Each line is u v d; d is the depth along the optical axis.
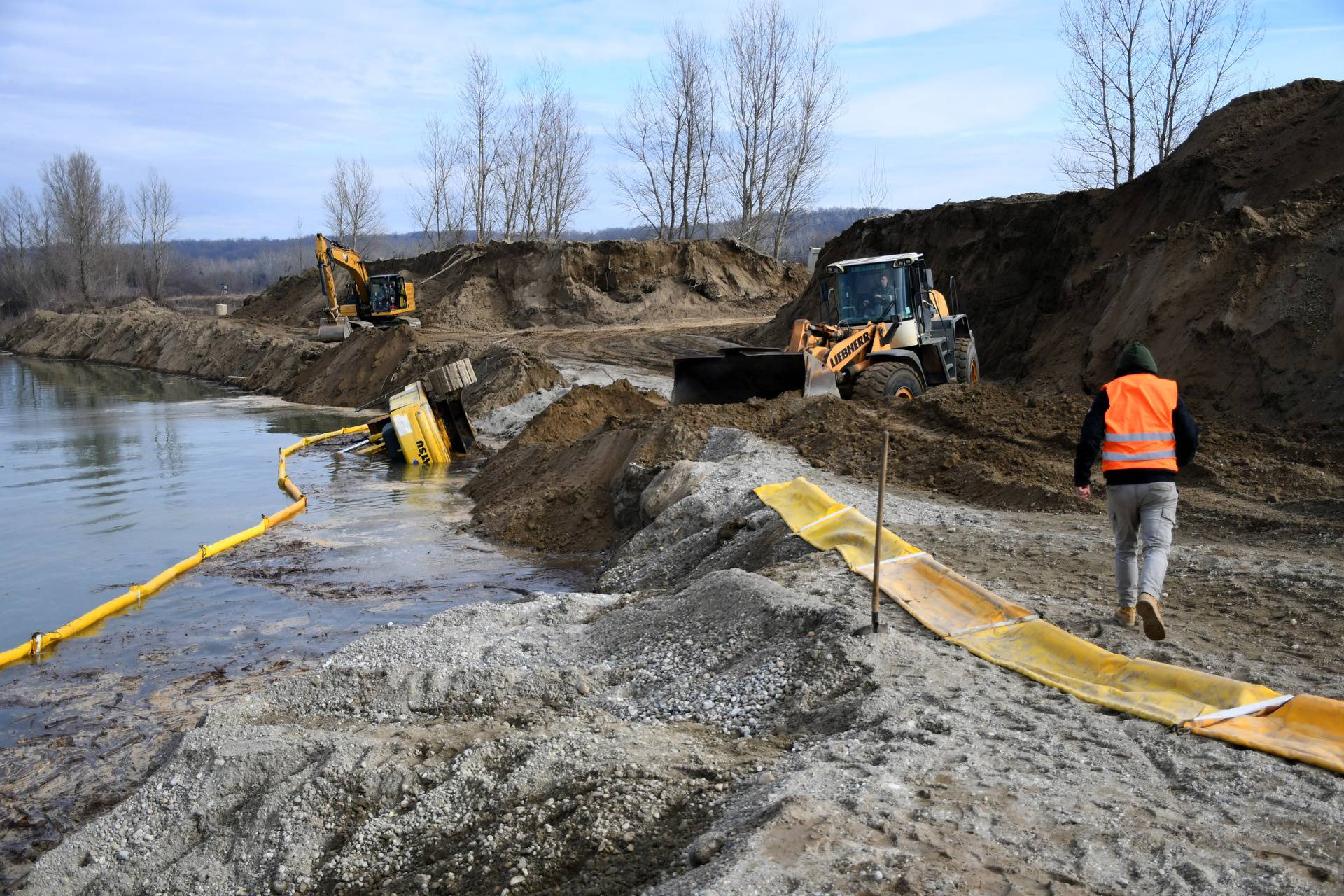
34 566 11.91
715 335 40.06
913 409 13.73
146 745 6.92
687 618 7.09
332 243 40.81
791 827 3.66
